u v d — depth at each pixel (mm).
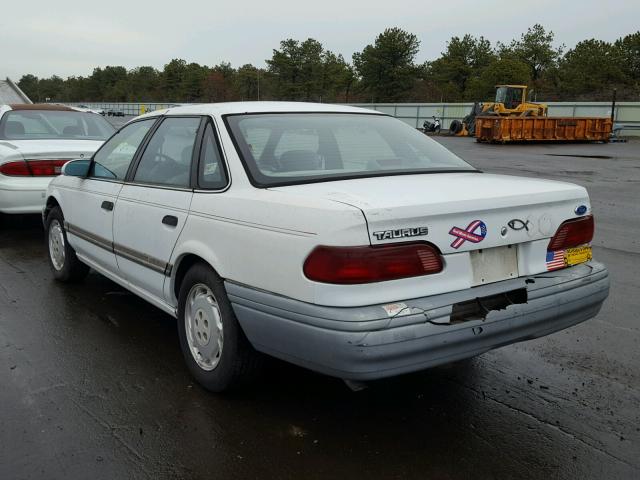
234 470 2867
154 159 4184
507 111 35219
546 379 3857
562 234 3346
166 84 112812
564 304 3258
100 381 3770
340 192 2977
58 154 7492
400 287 2783
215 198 3406
